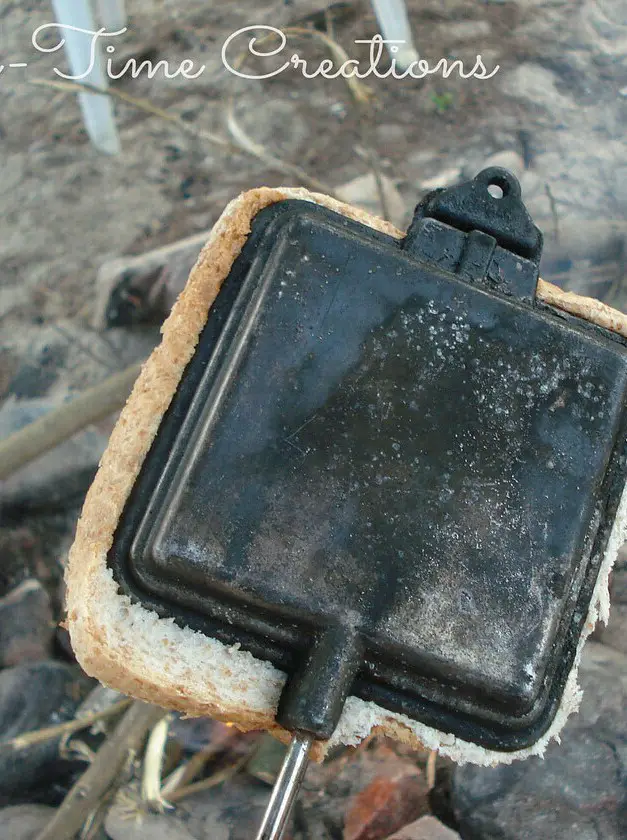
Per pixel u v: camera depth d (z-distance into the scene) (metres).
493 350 0.25
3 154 0.64
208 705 0.25
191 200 0.61
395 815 0.35
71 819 0.36
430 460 0.25
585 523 0.25
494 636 0.25
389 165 0.61
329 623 0.24
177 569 0.24
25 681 0.40
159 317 0.54
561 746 0.35
